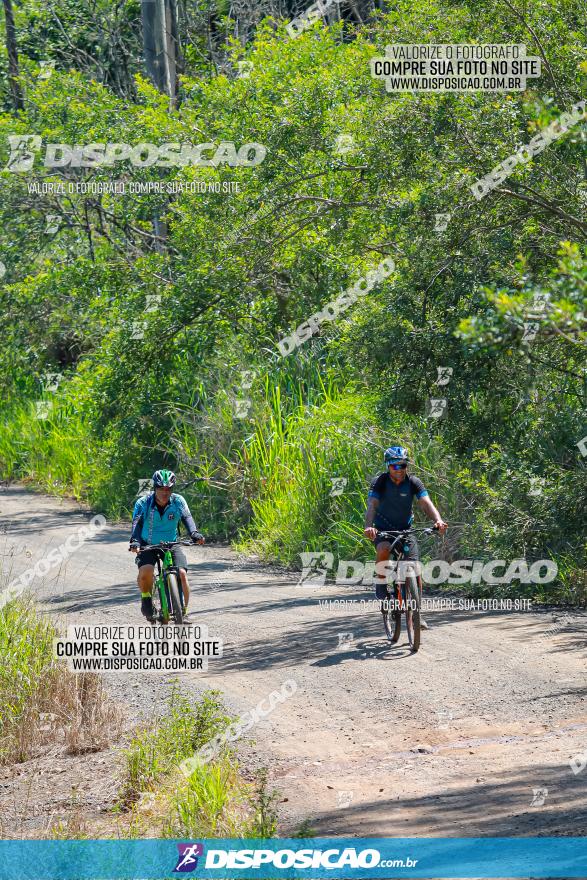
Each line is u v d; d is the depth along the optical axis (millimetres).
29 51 51469
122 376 31375
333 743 12797
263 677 15984
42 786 12672
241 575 25672
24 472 44094
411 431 24891
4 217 37938
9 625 18703
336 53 29734
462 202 19531
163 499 18047
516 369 19047
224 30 47938
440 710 13711
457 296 19234
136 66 51250
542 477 19938
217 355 33281
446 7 21031
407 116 20078
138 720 14625
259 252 27203
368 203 23312
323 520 26562
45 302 38625
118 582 24734
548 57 20062
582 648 16156
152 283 31859
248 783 11516
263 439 30891
